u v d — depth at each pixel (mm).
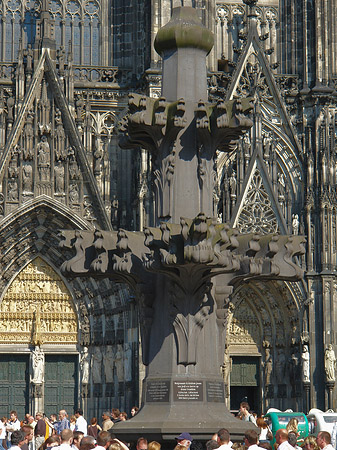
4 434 89250
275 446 55062
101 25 136000
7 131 129375
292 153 131500
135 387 125375
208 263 53938
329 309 126812
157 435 54250
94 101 132625
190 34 59656
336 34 134250
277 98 131875
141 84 131875
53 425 100875
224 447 46406
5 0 135375
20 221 128125
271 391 130875
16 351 131000
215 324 58000
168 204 58062
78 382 131875
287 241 59844
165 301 57344
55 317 132375
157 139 58469
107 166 131375
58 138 129125
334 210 128375
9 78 130875
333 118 132250
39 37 131500
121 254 58000
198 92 59562
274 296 130875
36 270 132750
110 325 130250
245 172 128250
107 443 48844
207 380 56438
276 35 137125
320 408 125750
